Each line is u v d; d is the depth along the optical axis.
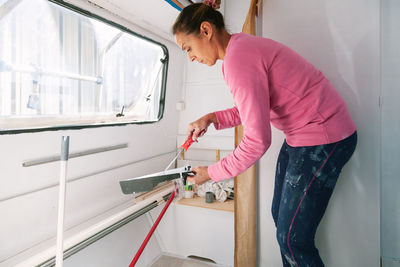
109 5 1.32
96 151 1.36
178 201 1.72
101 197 1.40
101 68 2.08
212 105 2.15
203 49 0.90
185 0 1.50
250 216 1.34
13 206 0.95
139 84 2.08
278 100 0.90
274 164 1.41
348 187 1.23
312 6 1.30
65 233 1.14
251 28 1.25
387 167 1.33
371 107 1.21
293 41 1.33
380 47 1.21
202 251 1.75
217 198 1.75
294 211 0.93
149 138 1.87
